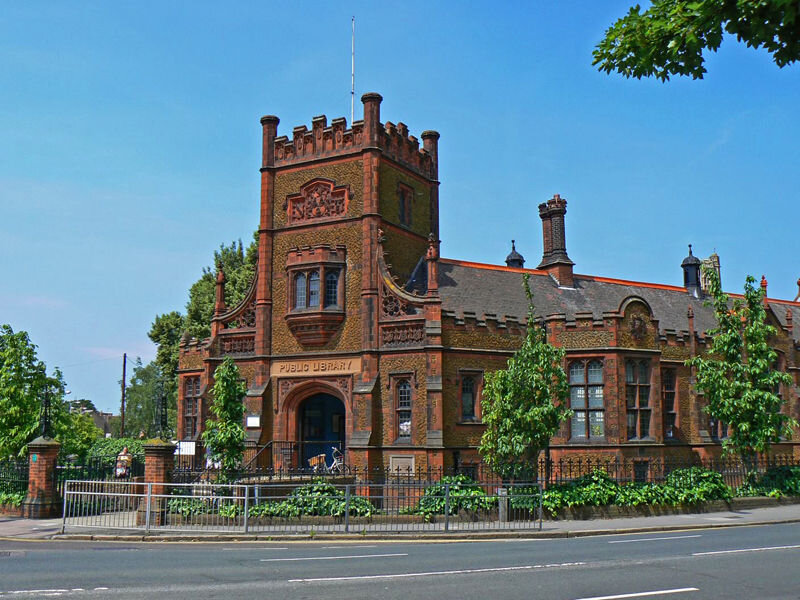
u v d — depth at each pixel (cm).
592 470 2797
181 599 1062
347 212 3288
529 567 1367
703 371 3044
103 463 2742
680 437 3397
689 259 4738
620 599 1065
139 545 1827
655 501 2564
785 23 618
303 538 1958
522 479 2545
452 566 1383
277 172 3472
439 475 2850
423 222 3666
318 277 3231
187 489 2339
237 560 1488
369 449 2995
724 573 1302
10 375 3006
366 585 1170
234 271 5862
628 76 725
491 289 3662
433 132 3822
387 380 3072
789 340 3991
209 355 3431
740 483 3209
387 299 3141
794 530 2156
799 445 3909
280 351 3316
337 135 3359
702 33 668
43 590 1140
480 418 3078
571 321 3172
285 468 3127
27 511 2408
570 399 3120
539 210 4122
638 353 3152
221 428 2402
